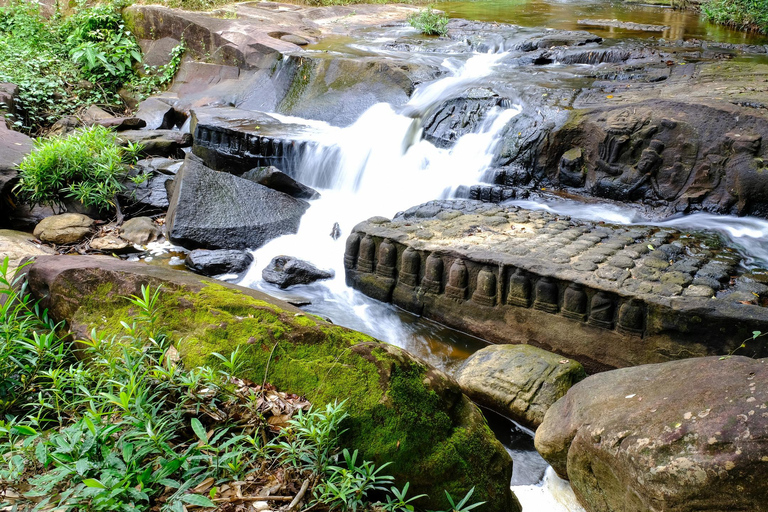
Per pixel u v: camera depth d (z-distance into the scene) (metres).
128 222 7.86
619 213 6.98
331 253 7.40
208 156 9.73
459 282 5.78
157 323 3.65
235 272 6.97
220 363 3.37
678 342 4.77
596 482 3.44
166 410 3.17
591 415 3.59
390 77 10.38
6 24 13.98
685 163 6.95
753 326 4.48
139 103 12.31
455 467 3.18
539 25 14.33
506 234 6.17
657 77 9.03
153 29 13.93
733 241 6.04
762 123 6.53
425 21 14.27
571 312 5.19
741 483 2.78
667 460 2.98
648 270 5.27
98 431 2.78
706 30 13.63
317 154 9.02
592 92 8.39
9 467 2.76
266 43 12.30
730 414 2.96
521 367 4.73
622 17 15.76
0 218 7.77
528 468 4.19
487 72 10.27
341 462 2.97
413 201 8.05
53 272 4.03
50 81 12.02
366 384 3.19
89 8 14.47
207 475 2.85
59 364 3.53
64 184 8.09
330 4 17.45
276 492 2.87
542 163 7.78
